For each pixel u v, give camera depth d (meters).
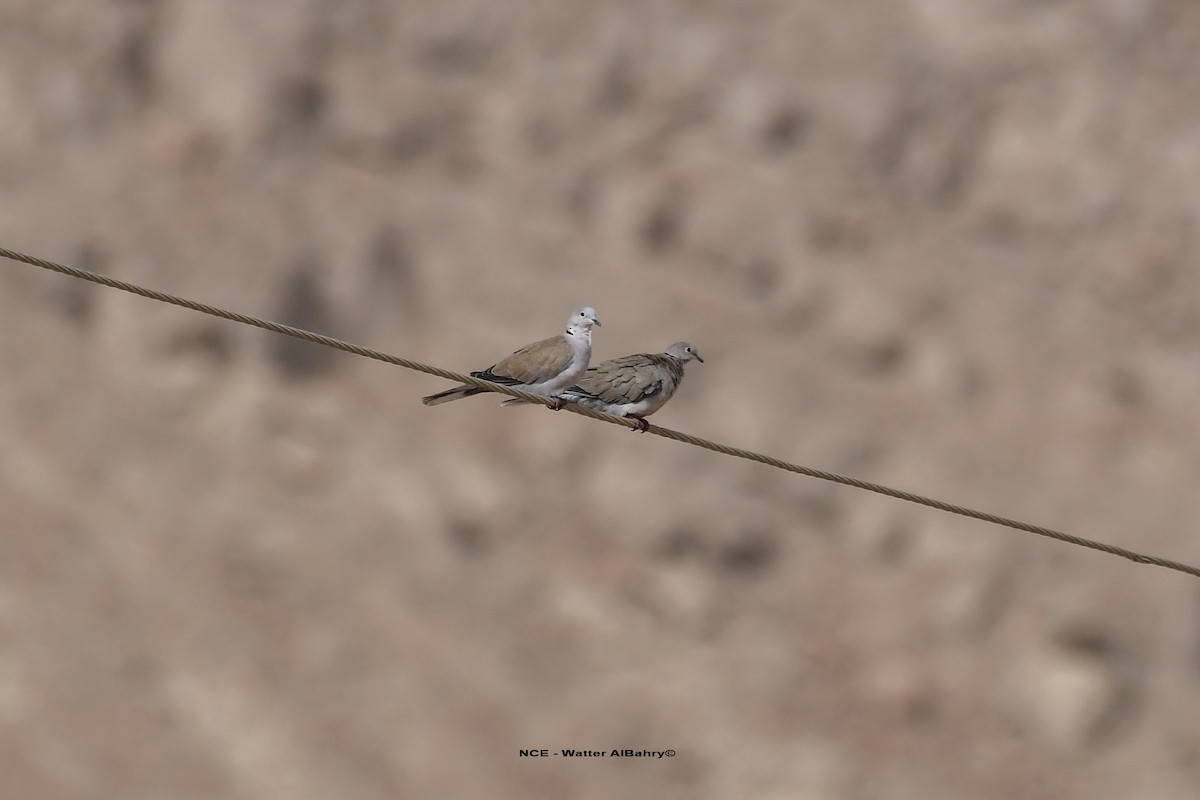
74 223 39.91
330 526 34.00
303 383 37.19
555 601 33.22
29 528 32.72
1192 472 36.81
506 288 39.31
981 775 31.41
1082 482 36.38
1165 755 31.80
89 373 36.69
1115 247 42.06
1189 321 40.78
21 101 42.41
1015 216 42.88
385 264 39.75
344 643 31.73
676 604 33.38
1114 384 38.62
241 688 30.48
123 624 31.36
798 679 32.56
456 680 31.42
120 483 34.16
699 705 31.81
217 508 33.94
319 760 29.53
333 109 43.50
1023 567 34.38
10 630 30.59
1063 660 32.81
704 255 41.28
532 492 34.81
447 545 34.00
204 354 37.41
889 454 36.31
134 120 42.94
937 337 39.12
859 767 31.30
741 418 36.53
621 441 35.47
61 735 29.11
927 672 32.75
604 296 39.34
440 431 35.91
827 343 39.19
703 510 34.59
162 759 29.22
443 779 29.72
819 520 35.12
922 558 34.53
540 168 42.94
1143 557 12.76
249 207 40.94
